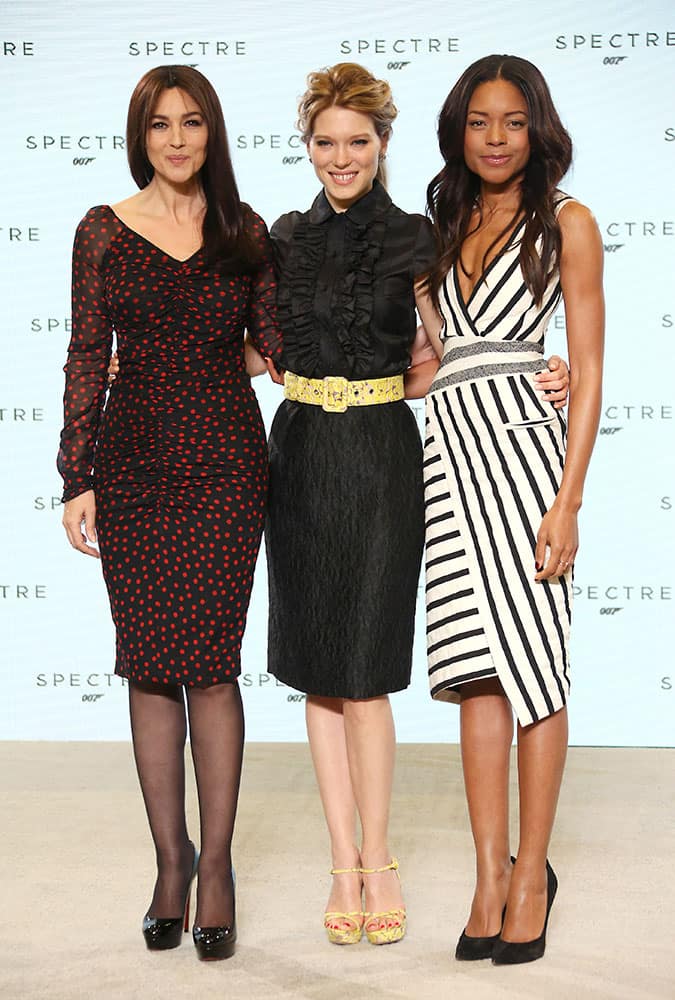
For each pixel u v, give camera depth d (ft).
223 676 9.48
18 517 16.24
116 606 9.57
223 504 9.44
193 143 9.21
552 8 15.60
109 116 15.87
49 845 12.14
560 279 9.28
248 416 9.62
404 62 15.74
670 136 15.58
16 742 16.35
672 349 15.71
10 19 15.81
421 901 10.61
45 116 15.85
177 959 9.43
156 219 9.46
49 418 16.10
